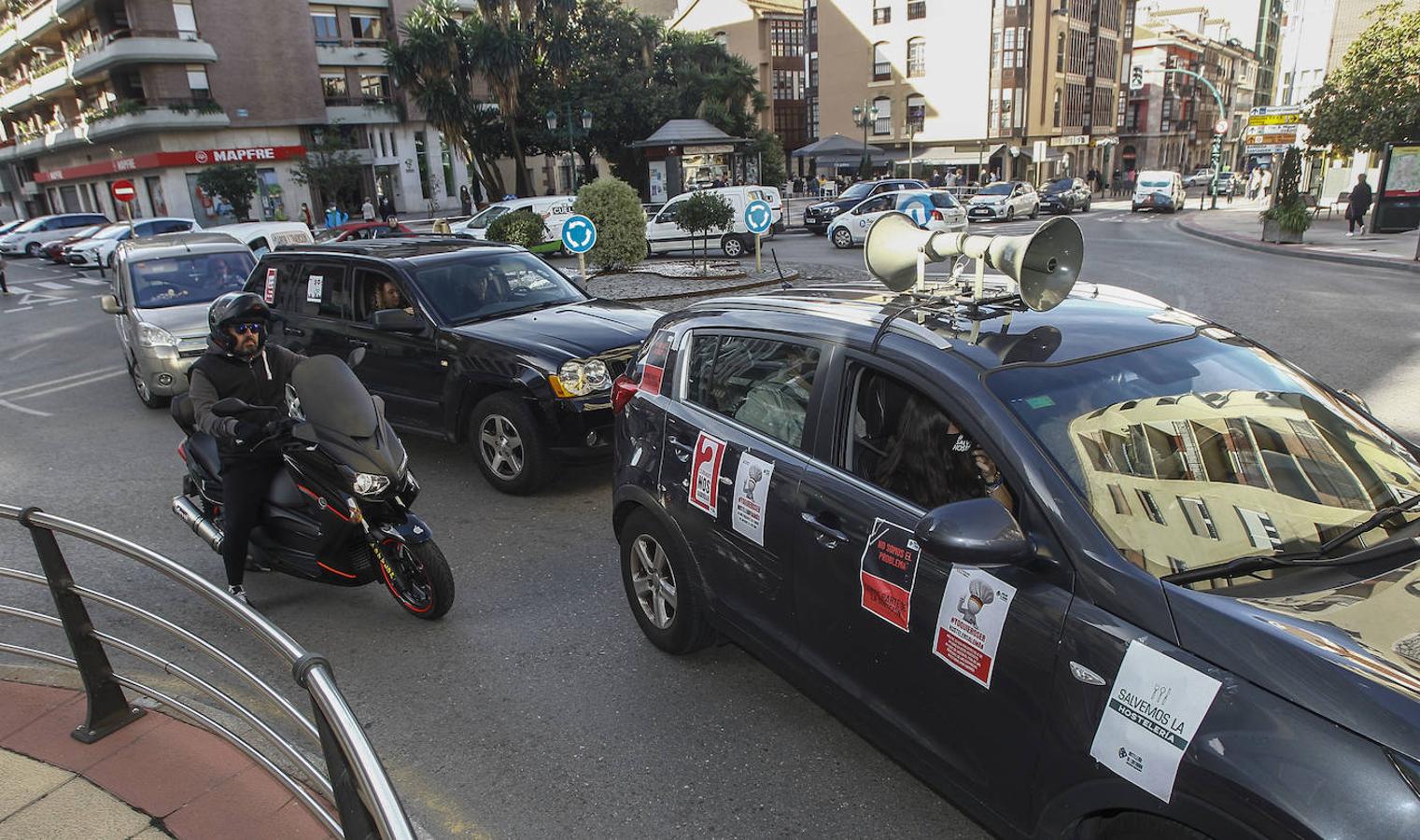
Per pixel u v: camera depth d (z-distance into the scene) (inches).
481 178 1865.2
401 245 293.0
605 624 169.9
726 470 129.5
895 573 100.4
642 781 123.7
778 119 2458.2
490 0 1539.1
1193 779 69.1
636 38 1728.6
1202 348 110.7
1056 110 2129.7
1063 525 85.3
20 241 1318.9
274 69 1754.4
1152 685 74.1
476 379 241.0
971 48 1953.7
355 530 165.6
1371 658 68.1
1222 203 1822.1
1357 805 60.6
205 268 398.3
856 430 114.3
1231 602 76.1
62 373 464.8
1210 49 3134.8
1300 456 96.7
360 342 273.9
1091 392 98.5
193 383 162.9
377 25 1910.7
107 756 123.0
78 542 224.7
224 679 157.9
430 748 134.0
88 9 1710.1
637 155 1747.0
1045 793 84.8
